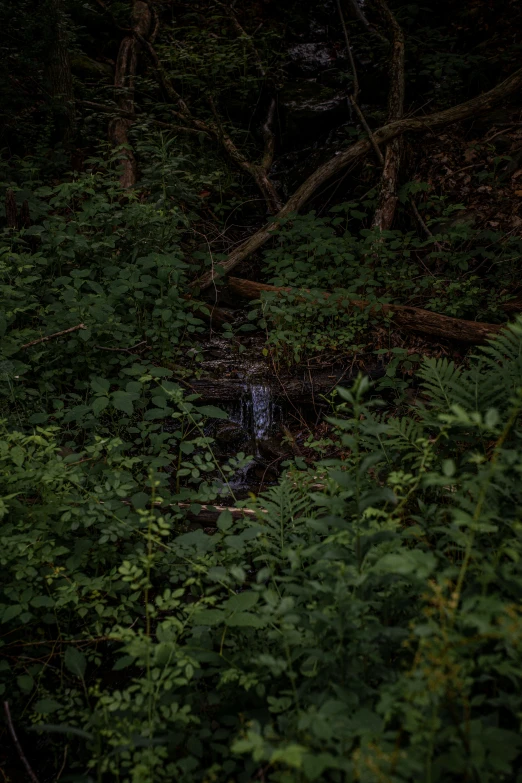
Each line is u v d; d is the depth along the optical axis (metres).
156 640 3.26
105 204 6.06
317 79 10.42
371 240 6.62
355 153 8.10
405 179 8.09
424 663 1.76
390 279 6.63
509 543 2.37
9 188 5.88
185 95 10.01
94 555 3.38
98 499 3.44
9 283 5.43
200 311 6.46
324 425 5.44
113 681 3.14
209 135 9.07
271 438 5.44
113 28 10.53
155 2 11.16
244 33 10.12
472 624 1.84
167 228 6.46
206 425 5.44
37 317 5.51
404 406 5.25
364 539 2.24
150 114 9.34
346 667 2.15
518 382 3.28
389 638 2.15
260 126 9.89
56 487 3.47
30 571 2.89
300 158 9.45
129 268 5.82
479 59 9.12
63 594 2.94
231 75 10.30
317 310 6.14
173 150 8.36
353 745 1.98
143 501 3.27
